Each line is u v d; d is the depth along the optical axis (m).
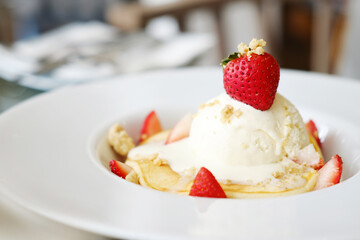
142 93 0.38
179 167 0.30
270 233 0.23
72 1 0.77
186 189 0.29
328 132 0.34
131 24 0.68
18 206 0.26
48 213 0.24
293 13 0.80
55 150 0.30
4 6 0.59
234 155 0.30
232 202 0.25
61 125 0.33
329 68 0.68
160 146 0.33
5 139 0.31
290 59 0.81
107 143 0.34
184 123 0.34
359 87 0.38
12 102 0.41
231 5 0.75
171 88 0.39
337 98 0.37
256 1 0.78
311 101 0.37
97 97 0.37
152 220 0.23
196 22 0.76
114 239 0.24
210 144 0.31
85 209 0.24
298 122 0.32
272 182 0.29
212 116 0.31
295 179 0.29
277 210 0.24
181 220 0.23
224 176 0.29
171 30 0.77
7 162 0.28
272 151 0.30
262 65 0.29
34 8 0.72
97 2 0.79
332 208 0.24
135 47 0.48
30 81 0.42
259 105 0.30
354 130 0.33
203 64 0.48
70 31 0.53
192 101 0.37
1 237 0.24
